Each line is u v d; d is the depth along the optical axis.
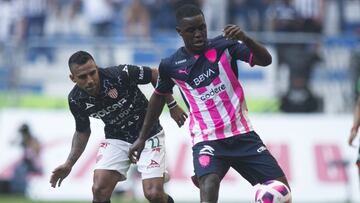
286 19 57.03
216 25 55.66
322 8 58.16
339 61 53.06
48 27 59.66
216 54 24.70
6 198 49.03
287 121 51.59
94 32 59.47
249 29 57.56
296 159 50.16
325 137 50.97
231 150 24.97
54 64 54.56
